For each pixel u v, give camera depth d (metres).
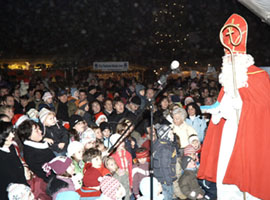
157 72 20.73
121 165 4.66
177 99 8.35
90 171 4.09
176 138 5.43
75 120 5.73
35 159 3.94
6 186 3.60
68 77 20.11
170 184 4.82
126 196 4.60
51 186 3.66
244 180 3.48
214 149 3.94
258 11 4.86
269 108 3.49
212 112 3.80
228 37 3.70
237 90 3.58
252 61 3.65
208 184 5.02
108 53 24.86
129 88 12.85
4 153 3.71
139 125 6.03
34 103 8.24
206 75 18.80
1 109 5.57
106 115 6.91
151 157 3.51
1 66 20.45
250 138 3.48
